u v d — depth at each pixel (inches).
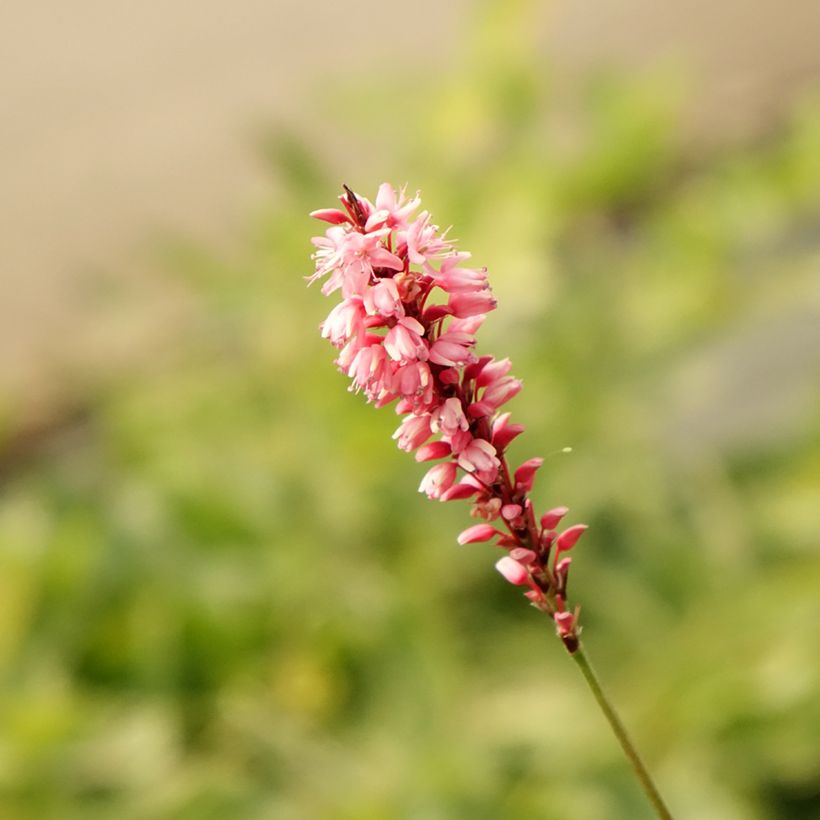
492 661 37.4
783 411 42.0
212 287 43.1
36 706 34.2
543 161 42.3
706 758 31.2
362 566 39.5
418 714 34.6
